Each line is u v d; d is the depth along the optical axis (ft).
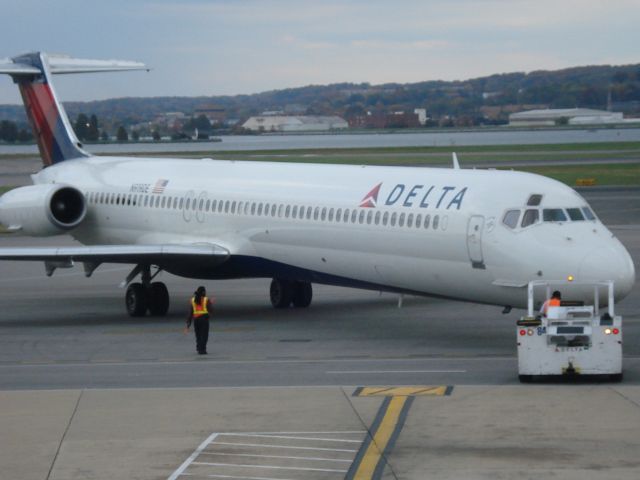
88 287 168.45
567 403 81.87
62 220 157.17
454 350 108.37
